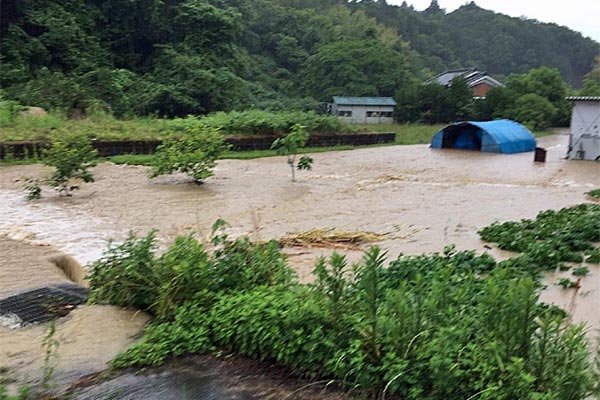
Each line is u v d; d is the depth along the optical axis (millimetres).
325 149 24859
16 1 29672
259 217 11062
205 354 5012
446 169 19438
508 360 4016
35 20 30141
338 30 61250
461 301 4930
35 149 17109
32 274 7230
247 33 51969
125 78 31344
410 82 50375
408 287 5621
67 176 12836
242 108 34156
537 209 12328
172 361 4906
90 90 27516
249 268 5855
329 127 26703
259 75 48906
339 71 49312
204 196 13047
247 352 4902
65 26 30844
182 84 31844
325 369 4504
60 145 12922
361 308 4754
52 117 20234
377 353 4391
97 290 6199
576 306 6223
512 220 11039
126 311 5980
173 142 15078
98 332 5480
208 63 35188
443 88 44281
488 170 19344
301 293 5070
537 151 21812
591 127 22234
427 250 8641
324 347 4562
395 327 4445
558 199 13773
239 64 38688
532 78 48125
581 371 3869
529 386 3760
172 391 4445
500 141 25266
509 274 6805
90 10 34156
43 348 5121
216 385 4523
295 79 51562
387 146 27953
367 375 4293
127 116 26172
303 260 8078
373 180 16562
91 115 22984
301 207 12172
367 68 50188
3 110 19641
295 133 16109
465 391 3984
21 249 8461
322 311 4703
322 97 48875
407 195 14000
